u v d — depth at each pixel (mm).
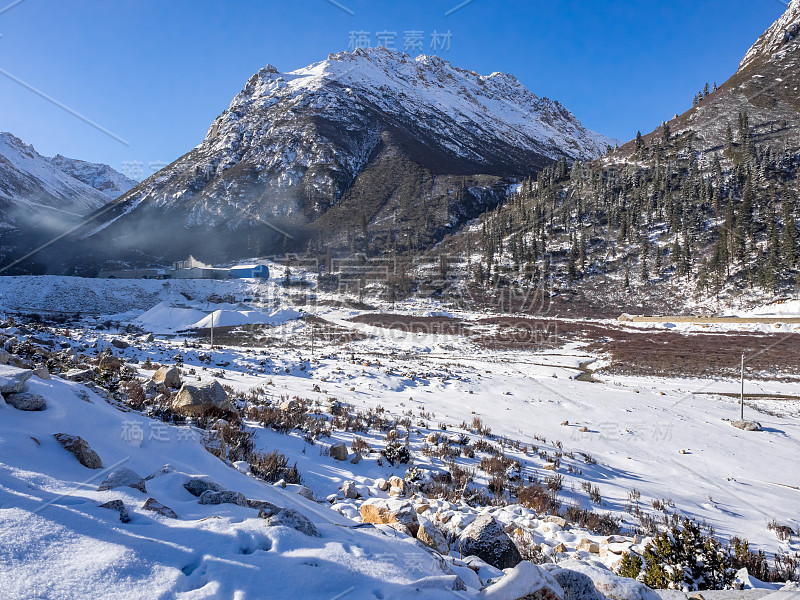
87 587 2000
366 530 3545
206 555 2402
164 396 9680
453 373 25641
